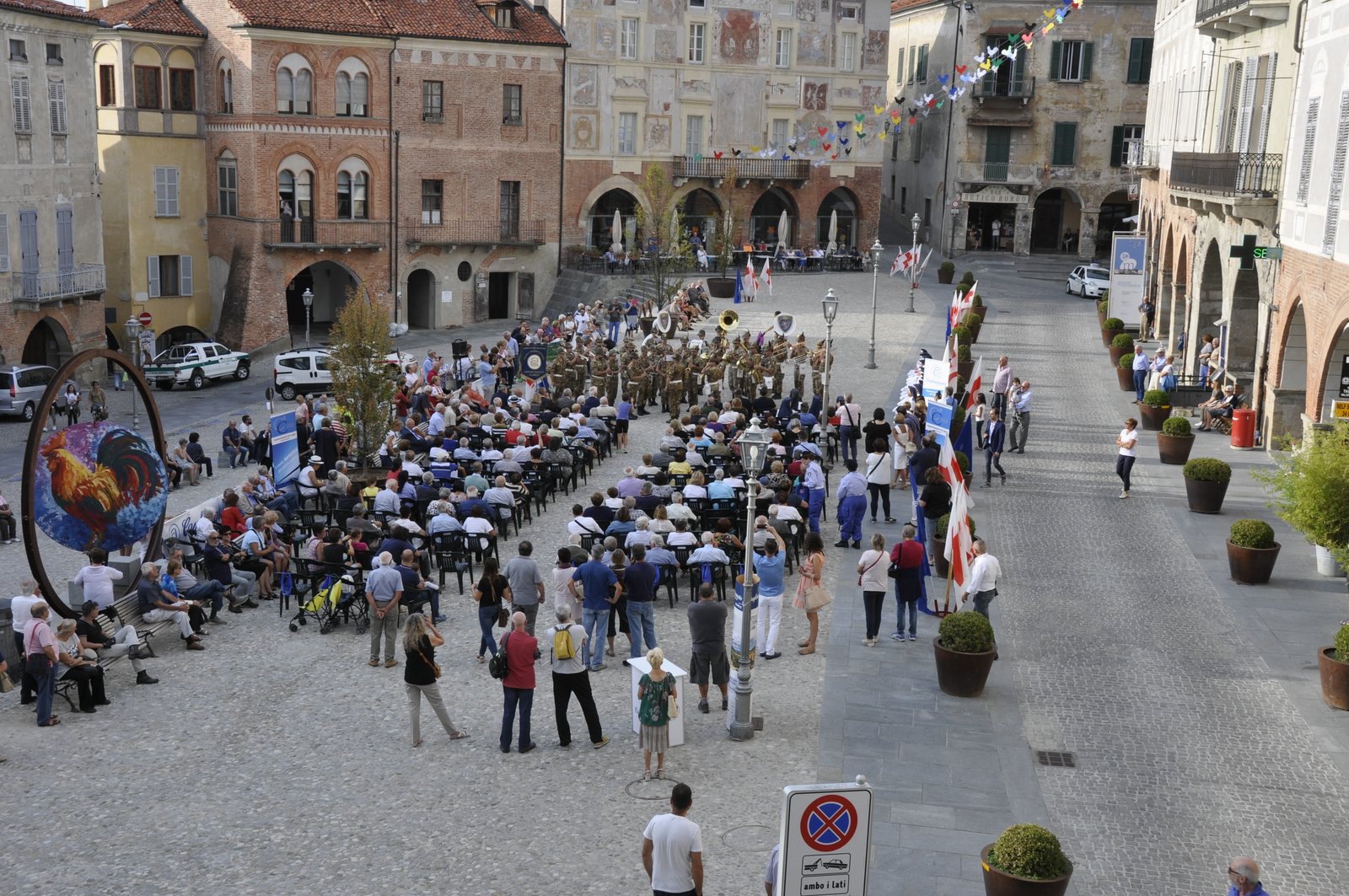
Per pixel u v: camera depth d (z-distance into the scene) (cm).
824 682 1823
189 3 5612
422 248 6003
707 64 6575
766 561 1897
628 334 4972
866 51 6869
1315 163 2797
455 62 5931
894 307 5594
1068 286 6103
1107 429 3466
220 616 2109
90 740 1620
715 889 1275
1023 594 2192
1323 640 1994
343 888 1277
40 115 4606
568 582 1934
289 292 6066
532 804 1456
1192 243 4169
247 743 1616
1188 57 4459
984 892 1282
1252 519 2272
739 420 3006
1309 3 2881
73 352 4816
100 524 2000
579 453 2986
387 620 1866
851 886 1081
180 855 1338
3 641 1808
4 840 1362
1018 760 1584
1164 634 2017
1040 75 6844
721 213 6825
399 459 2828
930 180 7481
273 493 2605
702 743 1623
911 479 2858
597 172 6444
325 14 5556
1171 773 1557
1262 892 1031
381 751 1597
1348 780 1545
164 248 5666
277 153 5509
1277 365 3070
